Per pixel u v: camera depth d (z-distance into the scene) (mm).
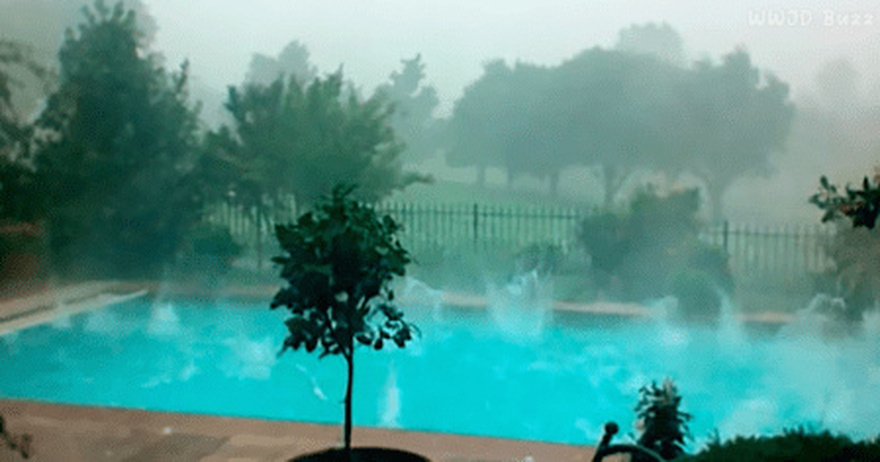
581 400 13070
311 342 5973
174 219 22219
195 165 22953
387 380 14328
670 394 6672
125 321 17750
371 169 22734
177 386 13984
